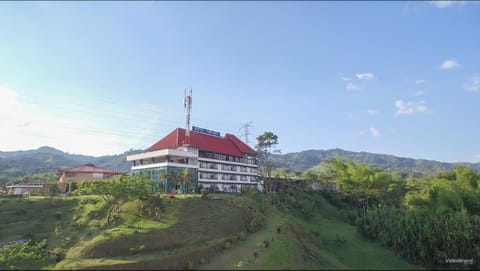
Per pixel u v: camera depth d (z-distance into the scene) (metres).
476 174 86.50
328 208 96.31
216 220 54.88
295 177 129.00
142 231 47.78
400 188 102.00
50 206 63.22
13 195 74.38
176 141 88.69
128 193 54.94
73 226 54.22
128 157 85.94
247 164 103.88
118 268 39.22
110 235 46.62
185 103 89.88
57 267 41.34
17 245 48.06
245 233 54.16
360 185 98.31
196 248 45.38
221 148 97.69
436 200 73.81
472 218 59.75
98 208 59.19
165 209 55.88
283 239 50.41
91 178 97.12
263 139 96.00
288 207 82.25
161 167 77.50
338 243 62.12
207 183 87.81
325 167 133.12
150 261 40.81
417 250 55.56
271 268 38.72
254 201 69.44
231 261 43.09
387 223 64.75
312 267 41.00
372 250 59.09
